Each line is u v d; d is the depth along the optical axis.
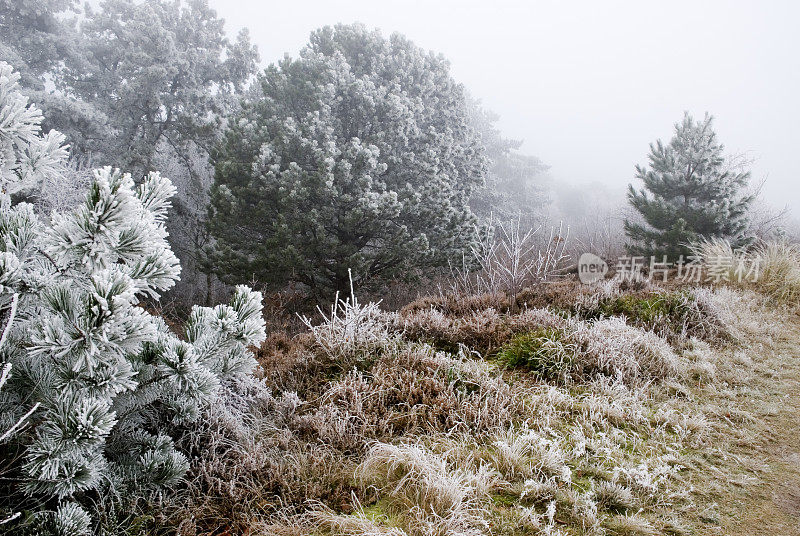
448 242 12.26
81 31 18.58
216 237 12.12
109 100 17.30
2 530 2.09
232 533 2.62
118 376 2.19
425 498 2.83
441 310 7.56
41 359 2.30
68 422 2.07
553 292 7.98
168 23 18.41
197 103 16.81
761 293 8.55
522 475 3.19
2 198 2.24
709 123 11.09
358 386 4.20
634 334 5.67
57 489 2.11
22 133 1.96
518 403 4.19
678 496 3.09
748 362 5.50
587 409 4.19
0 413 2.25
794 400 4.62
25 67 14.91
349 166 10.77
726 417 4.25
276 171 11.12
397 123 12.52
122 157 15.12
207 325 2.90
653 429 3.97
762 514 2.96
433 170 12.28
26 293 2.13
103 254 2.03
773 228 12.38
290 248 10.45
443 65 16.03
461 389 4.41
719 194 10.80
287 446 3.36
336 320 5.44
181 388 2.61
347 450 3.44
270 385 4.52
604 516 2.85
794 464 3.55
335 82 12.38
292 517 2.69
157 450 2.70
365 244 12.55
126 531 2.34
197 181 16.70
